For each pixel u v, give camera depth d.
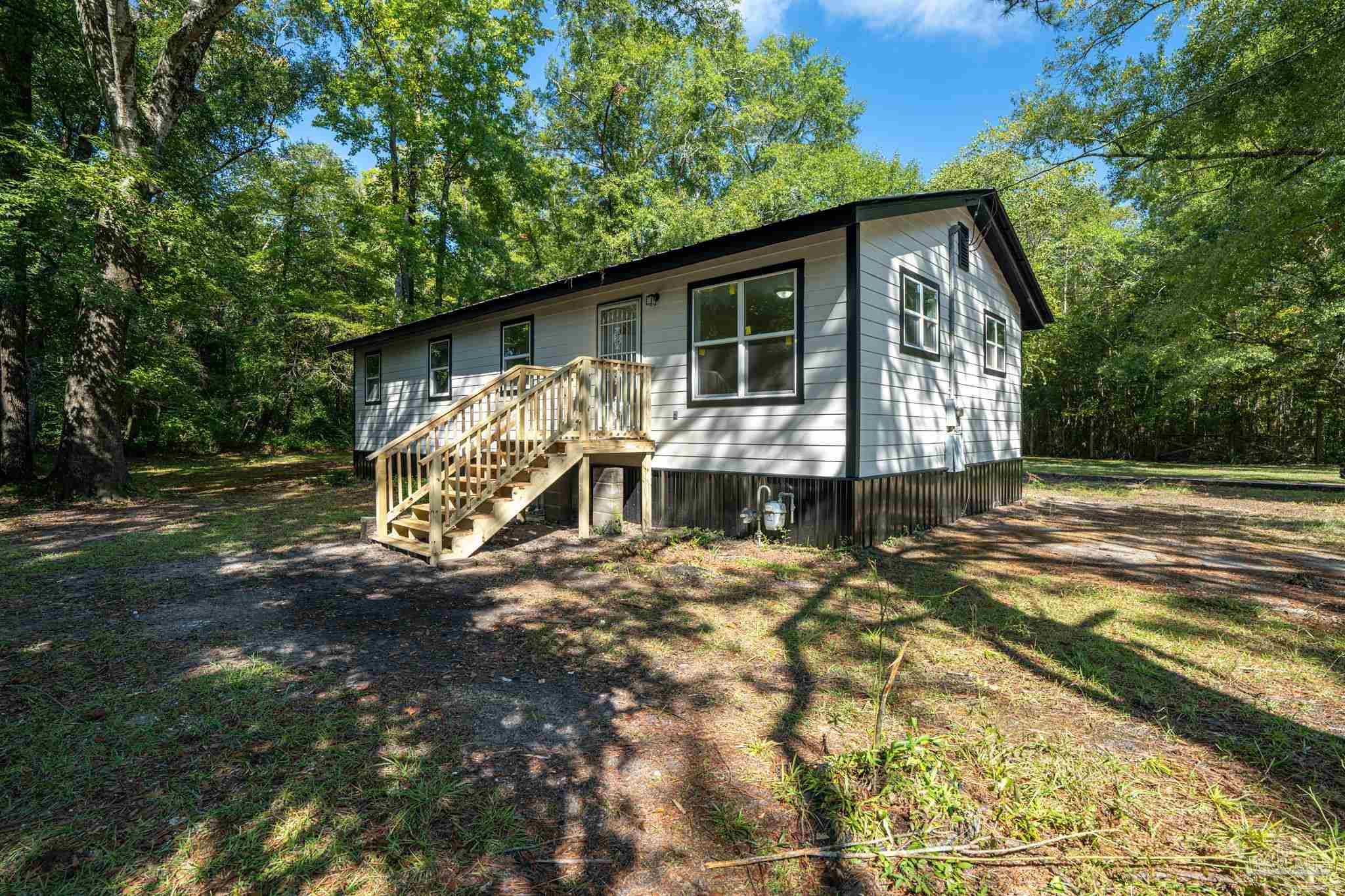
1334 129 8.24
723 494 7.77
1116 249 20.97
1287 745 2.70
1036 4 8.73
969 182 18.02
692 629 4.33
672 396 8.47
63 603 4.86
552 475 7.22
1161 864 1.96
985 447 10.38
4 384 12.11
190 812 2.22
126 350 13.59
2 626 4.30
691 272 8.18
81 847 2.02
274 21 16.88
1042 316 12.77
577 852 2.03
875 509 6.96
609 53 21.97
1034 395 26.89
